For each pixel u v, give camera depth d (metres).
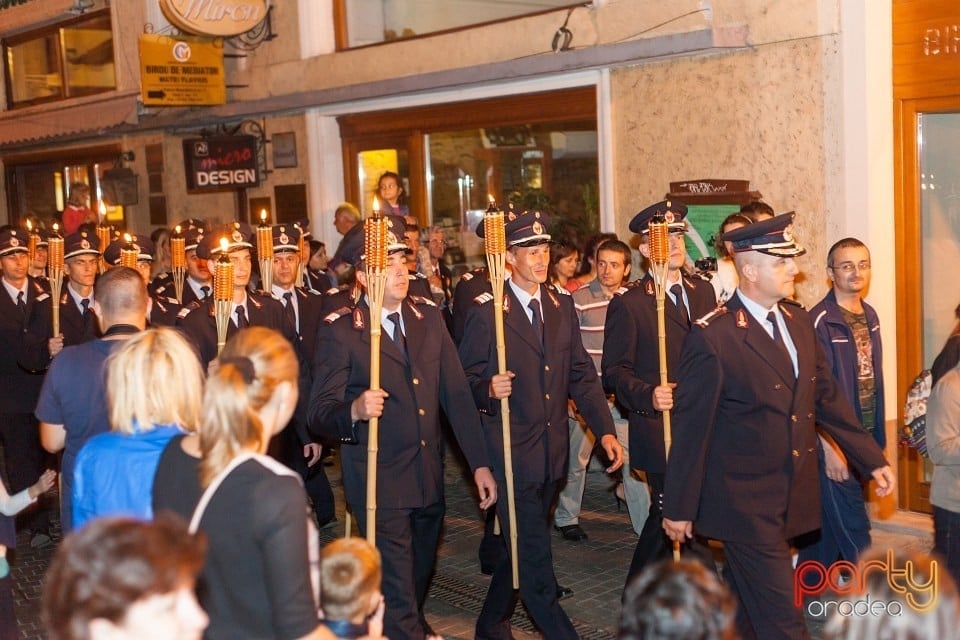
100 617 2.12
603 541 7.41
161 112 13.36
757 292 4.62
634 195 8.79
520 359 5.49
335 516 8.21
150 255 8.11
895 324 7.35
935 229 7.18
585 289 7.43
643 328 5.93
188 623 2.25
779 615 4.52
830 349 6.14
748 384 4.54
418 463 5.21
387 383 5.18
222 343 5.26
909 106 7.20
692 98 8.28
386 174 10.65
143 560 2.13
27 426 7.87
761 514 4.55
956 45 6.91
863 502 6.12
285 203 12.30
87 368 4.69
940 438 4.64
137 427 3.32
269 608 2.96
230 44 12.48
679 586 2.23
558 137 9.59
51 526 8.27
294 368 3.20
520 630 6.00
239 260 6.86
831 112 7.43
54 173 16.45
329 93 11.22
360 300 5.33
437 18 10.59
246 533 2.95
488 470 5.31
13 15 16.06
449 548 7.45
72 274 8.13
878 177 7.29
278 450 7.32
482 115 10.21
